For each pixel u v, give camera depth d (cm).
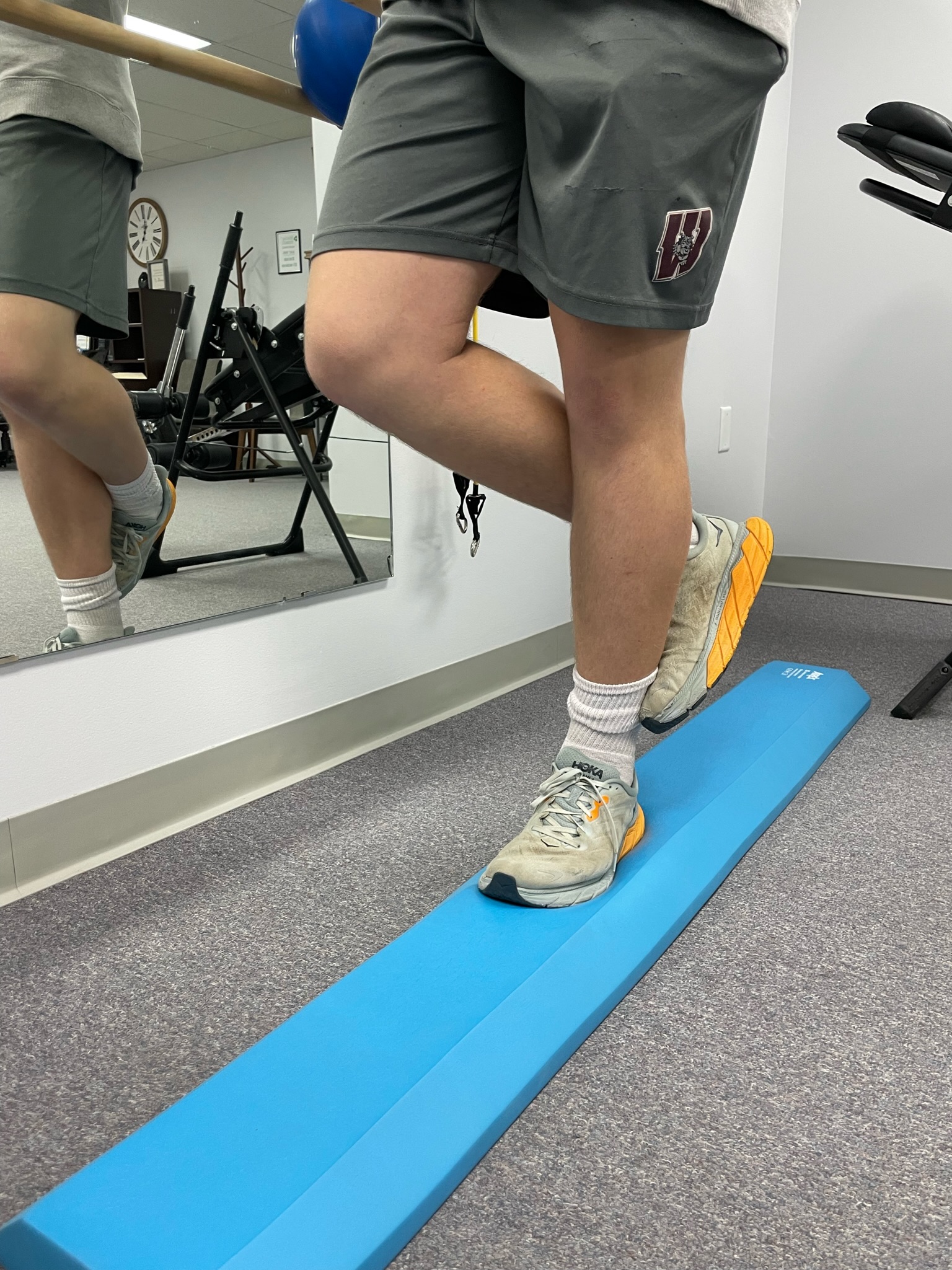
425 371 85
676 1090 82
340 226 84
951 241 260
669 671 109
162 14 121
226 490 141
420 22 81
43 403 113
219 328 135
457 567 185
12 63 105
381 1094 73
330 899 117
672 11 71
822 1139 76
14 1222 63
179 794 139
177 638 136
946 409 270
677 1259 65
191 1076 85
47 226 110
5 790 118
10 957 104
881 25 260
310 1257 60
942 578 280
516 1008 84
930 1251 65
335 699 163
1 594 115
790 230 286
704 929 108
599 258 76
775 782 140
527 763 162
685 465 92
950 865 122
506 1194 71
